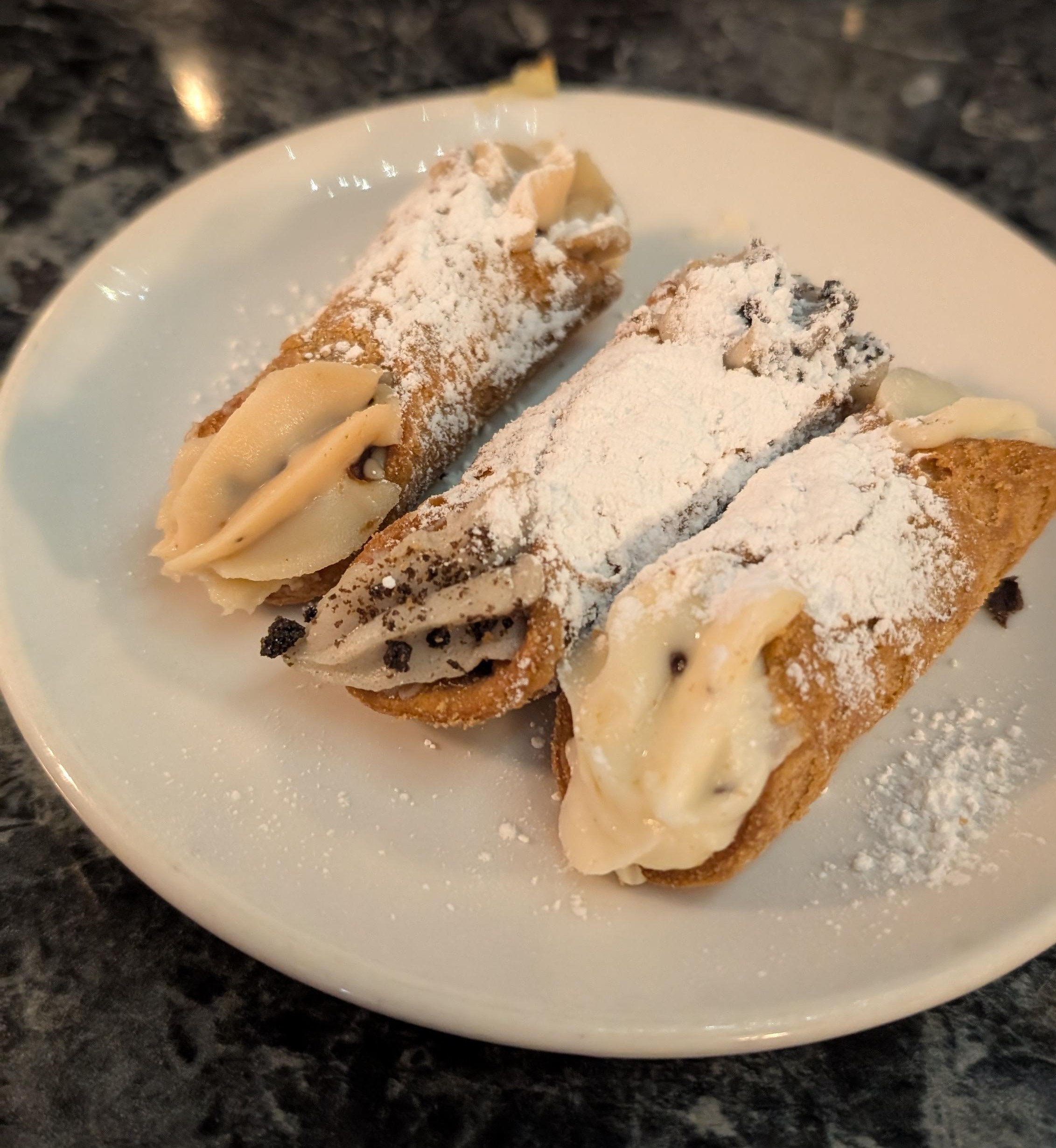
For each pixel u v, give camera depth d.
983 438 0.18
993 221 0.24
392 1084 0.15
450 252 0.21
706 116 0.26
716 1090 0.15
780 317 0.19
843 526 0.16
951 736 0.17
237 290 0.23
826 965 0.15
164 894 0.15
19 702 0.17
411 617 0.17
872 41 0.33
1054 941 0.15
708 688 0.15
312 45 0.32
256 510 0.18
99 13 0.33
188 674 0.18
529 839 0.16
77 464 0.20
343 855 0.16
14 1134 0.14
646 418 0.18
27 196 0.28
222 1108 0.14
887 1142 0.14
